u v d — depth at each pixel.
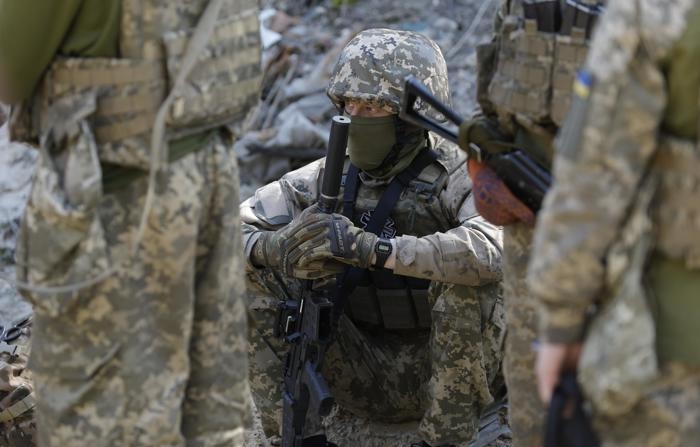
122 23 6.75
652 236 5.84
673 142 5.69
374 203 10.29
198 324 7.48
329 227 9.44
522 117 7.28
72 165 6.79
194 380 7.55
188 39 6.86
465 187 9.88
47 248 6.90
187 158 7.11
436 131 8.09
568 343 5.88
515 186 7.44
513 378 7.87
